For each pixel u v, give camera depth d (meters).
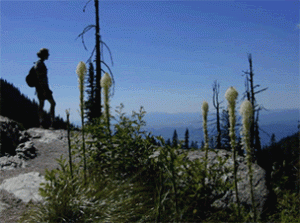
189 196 4.21
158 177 4.80
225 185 4.25
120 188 4.63
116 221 4.13
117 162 4.97
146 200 4.51
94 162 5.04
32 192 5.41
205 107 4.26
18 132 10.52
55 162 8.47
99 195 4.55
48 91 13.37
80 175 5.04
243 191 4.56
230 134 3.62
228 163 4.90
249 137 3.50
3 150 8.69
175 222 3.90
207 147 4.32
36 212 4.40
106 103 5.18
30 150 9.29
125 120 5.17
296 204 4.93
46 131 12.60
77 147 5.14
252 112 3.47
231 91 3.50
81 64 4.91
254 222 3.59
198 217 4.12
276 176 5.43
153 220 4.09
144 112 5.19
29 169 7.66
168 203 4.24
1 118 10.99
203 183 4.20
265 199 4.50
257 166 4.96
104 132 5.12
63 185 4.57
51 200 4.36
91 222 4.10
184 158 4.29
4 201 5.05
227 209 4.29
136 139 5.09
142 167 4.97
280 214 4.53
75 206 4.33
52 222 4.11
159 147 4.39
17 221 4.43
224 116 11.40
